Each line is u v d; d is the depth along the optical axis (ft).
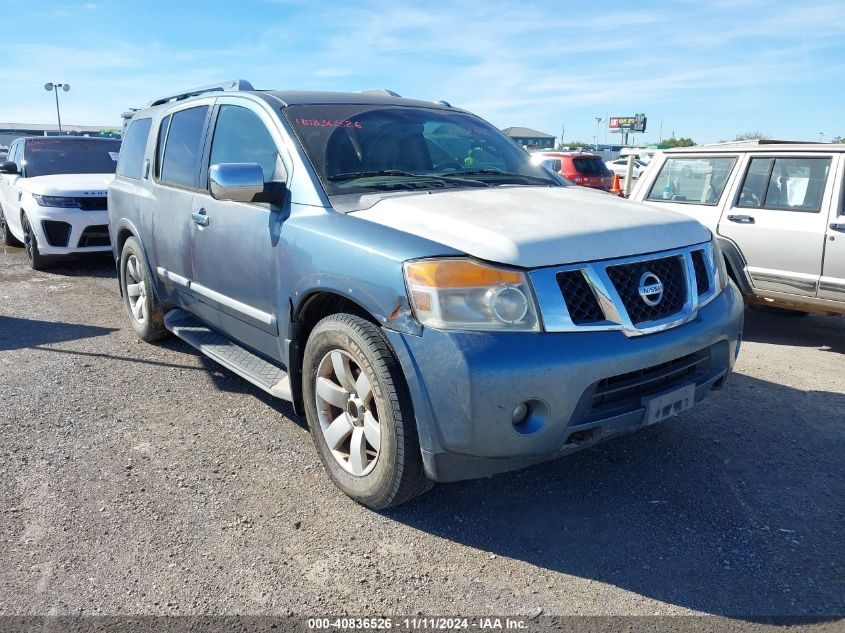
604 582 8.75
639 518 10.20
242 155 13.14
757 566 9.04
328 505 10.52
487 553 9.37
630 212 10.76
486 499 10.75
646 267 9.79
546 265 8.93
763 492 10.96
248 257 12.25
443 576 8.87
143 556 9.17
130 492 10.80
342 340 9.91
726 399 15.05
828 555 9.27
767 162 20.27
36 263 29.68
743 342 20.25
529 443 8.77
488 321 8.66
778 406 14.66
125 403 14.42
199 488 10.95
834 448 12.59
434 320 8.74
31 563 8.99
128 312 19.30
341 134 12.35
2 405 14.26
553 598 8.45
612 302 9.17
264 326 12.21
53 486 10.94
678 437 13.00
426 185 11.81
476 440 8.59
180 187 15.14
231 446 12.45
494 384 8.42
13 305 23.34
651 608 8.25
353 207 10.78
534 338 8.67
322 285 10.23
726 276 11.53
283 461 11.89
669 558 9.22
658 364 9.39
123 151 19.53
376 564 9.11
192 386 15.47
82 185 29.01
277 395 11.81
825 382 16.34
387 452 9.46
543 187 12.58
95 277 28.68
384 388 9.30
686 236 10.69
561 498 10.78
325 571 8.94
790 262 19.38
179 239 14.96
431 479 9.39
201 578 8.75
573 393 8.74
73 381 15.74
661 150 23.77
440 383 8.66
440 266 8.83
